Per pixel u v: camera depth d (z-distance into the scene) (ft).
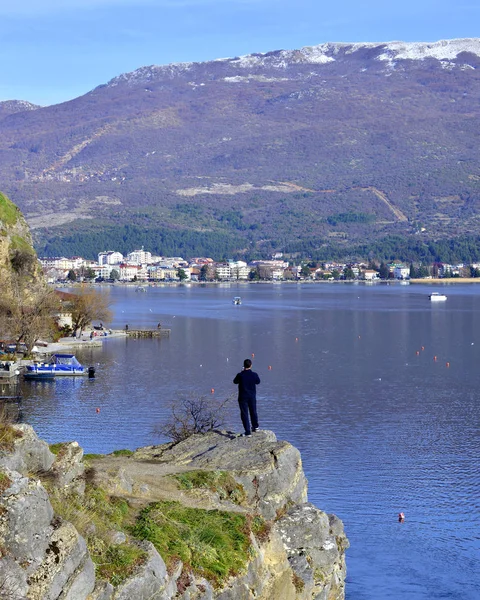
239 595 100.78
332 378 518.78
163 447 156.97
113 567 84.02
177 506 111.75
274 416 384.06
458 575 205.98
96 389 461.37
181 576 93.56
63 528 78.74
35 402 415.64
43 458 103.14
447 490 266.16
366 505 251.39
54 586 74.79
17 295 608.19
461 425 364.17
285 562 117.29
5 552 73.61
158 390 460.14
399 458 303.07
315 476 280.31
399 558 215.51
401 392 460.14
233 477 131.44
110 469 118.32
